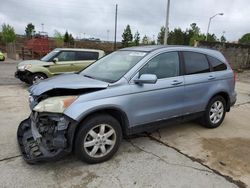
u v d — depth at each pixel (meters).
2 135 4.80
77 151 3.68
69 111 3.49
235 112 7.20
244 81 14.16
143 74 4.06
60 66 10.25
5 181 3.37
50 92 3.81
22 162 3.85
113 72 4.33
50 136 3.62
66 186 3.32
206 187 3.40
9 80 11.59
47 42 31.64
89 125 3.67
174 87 4.59
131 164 3.91
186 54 4.98
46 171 3.63
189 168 3.85
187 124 5.82
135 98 4.08
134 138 4.92
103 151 3.88
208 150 4.51
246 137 5.21
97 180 3.46
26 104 7.06
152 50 4.55
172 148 4.53
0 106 6.80
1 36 52.28
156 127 4.55
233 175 3.71
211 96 5.31
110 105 3.79
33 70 9.73
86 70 4.93
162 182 3.47
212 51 5.61
